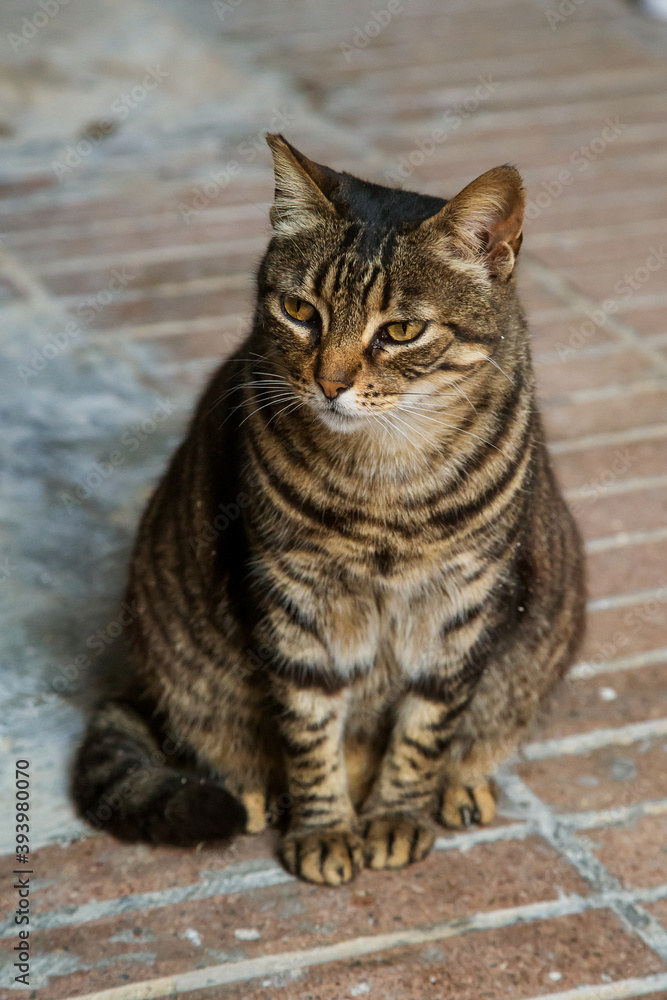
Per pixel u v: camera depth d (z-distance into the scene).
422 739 2.70
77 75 7.82
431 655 2.64
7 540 3.75
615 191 6.27
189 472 2.81
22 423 4.35
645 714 3.12
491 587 2.57
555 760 2.97
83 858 2.63
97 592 3.55
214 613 2.71
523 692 2.88
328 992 2.28
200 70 7.99
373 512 2.44
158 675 2.89
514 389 2.56
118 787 2.62
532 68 8.04
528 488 2.62
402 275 2.38
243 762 2.91
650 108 7.37
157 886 2.55
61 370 4.69
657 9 9.13
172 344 4.90
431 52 8.40
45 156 6.68
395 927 2.45
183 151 6.79
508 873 2.61
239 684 2.78
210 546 2.68
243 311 5.14
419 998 2.28
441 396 2.48
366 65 8.12
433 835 2.69
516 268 2.56
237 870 2.62
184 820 2.53
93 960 2.35
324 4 9.62
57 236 5.79
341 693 2.66
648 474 4.12
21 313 5.09
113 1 9.49
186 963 2.35
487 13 9.30
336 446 2.48
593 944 2.42
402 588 2.53
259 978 2.32
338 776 2.69
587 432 4.34
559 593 2.89
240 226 5.93
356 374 2.39
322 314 2.43
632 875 2.61
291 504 2.45
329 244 2.44
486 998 2.28
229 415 2.66
